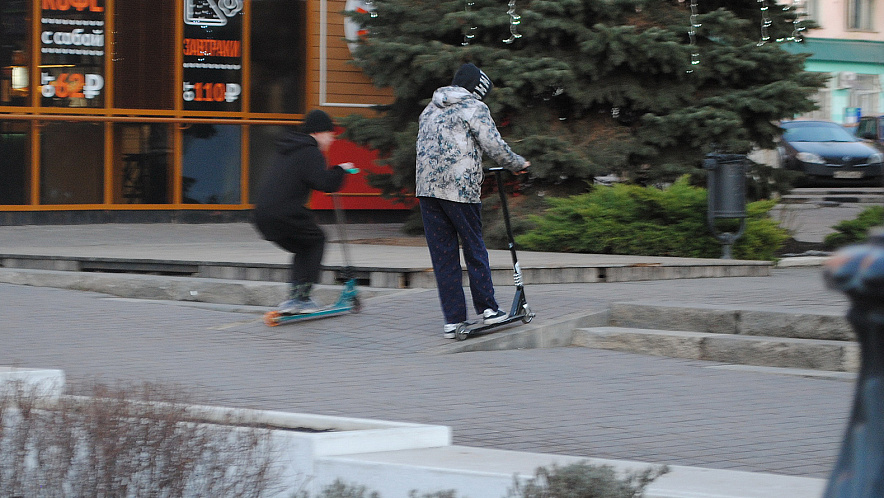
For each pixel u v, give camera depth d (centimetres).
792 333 1199
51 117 2602
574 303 1384
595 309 1347
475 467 621
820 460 753
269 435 608
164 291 1606
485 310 1226
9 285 1692
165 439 559
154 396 618
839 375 1082
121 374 1038
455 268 1212
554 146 2112
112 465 550
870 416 326
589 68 2117
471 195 1184
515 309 1252
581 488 522
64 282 1702
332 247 2041
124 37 2669
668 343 1216
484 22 2141
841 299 1362
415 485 624
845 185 3403
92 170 2667
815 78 2256
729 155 1831
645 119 2139
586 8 2142
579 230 1956
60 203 2638
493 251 1956
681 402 957
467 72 1191
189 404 623
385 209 2894
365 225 2814
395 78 2230
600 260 1731
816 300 1359
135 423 564
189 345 1206
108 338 1239
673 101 2162
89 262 1803
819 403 956
